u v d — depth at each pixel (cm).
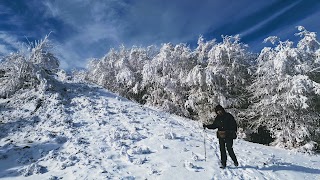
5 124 1008
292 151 1270
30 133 945
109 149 842
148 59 2083
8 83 1291
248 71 1716
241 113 1638
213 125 782
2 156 784
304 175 790
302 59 1494
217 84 1734
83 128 996
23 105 1170
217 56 1719
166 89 1772
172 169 732
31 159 773
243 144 1112
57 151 820
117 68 2069
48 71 1509
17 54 1342
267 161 860
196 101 1731
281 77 1444
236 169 765
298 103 1366
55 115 1084
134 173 705
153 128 1063
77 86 1459
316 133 1411
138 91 1975
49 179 661
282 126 1442
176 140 952
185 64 1884
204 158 823
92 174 686
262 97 1593
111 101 1341
